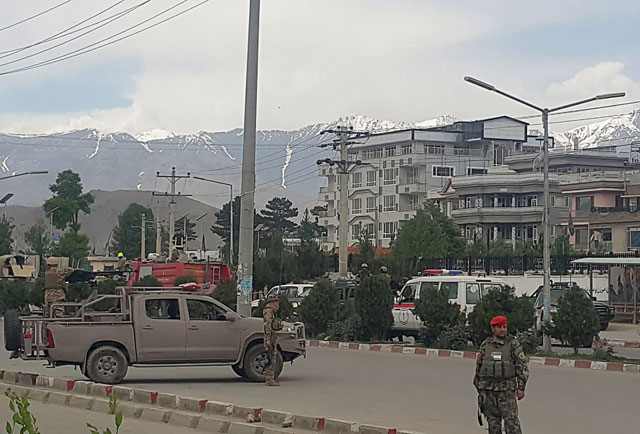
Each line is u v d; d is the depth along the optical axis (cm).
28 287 4488
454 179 8781
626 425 1282
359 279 3319
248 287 2422
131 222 12444
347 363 2267
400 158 9831
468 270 4972
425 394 1620
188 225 10444
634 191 7288
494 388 988
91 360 1708
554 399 1580
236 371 1878
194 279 4112
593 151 8869
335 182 10775
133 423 1332
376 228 8606
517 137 10181
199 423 1291
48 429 1255
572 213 7550
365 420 1299
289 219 11688
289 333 1817
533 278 4628
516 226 8388
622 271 4047
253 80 2439
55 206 8425
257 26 2444
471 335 2541
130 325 1733
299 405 1462
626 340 3125
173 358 1747
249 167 2436
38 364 2186
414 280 2962
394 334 2944
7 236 8356
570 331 2408
